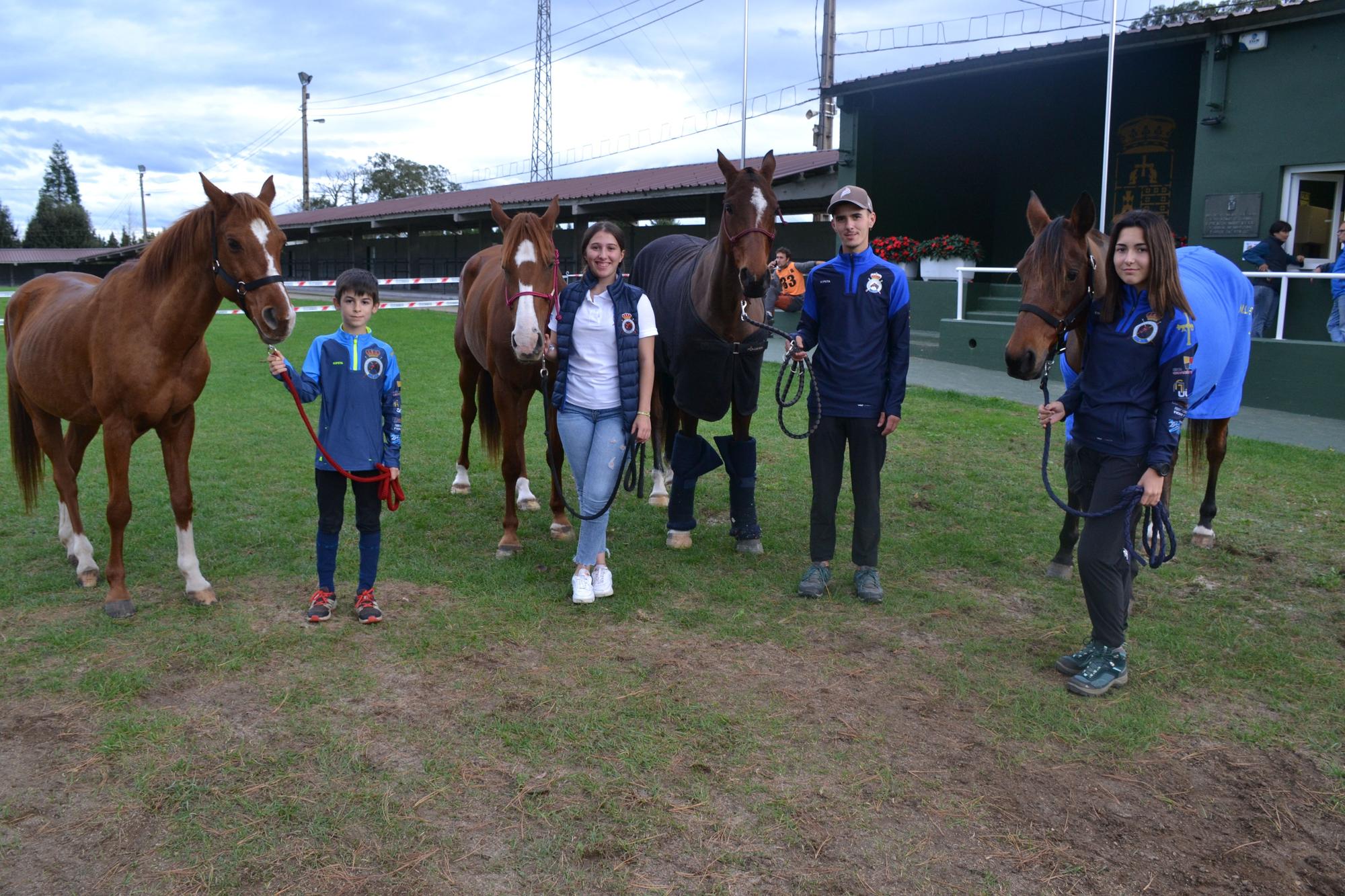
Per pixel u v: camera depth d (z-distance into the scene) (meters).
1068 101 13.07
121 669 3.32
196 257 3.60
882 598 4.09
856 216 3.85
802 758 2.81
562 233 22.34
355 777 2.67
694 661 3.47
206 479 5.99
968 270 10.88
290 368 3.44
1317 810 2.59
